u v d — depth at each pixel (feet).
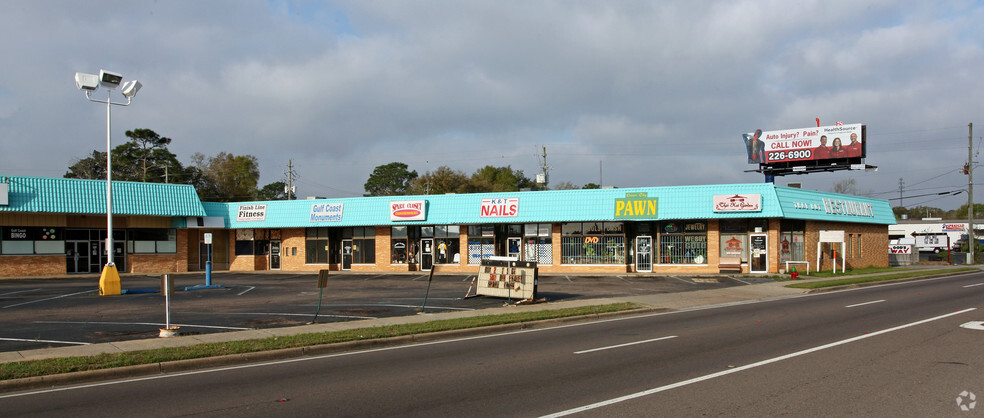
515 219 122.31
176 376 34.27
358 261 136.15
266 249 143.02
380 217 131.34
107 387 31.53
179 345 42.01
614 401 26.58
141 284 99.50
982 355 35.29
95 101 82.17
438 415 25.05
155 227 130.93
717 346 40.52
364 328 49.42
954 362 33.37
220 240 142.51
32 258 117.19
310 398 28.32
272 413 25.79
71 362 35.19
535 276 70.59
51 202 113.60
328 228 137.69
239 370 35.78
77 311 62.90
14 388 31.19
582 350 40.32
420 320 54.54
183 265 134.21
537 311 60.54
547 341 44.98
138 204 124.06
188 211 131.13
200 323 54.29
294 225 136.26
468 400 27.40
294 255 140.15
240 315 59.88
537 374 32.78
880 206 139.85
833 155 158.10
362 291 86.22
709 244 113.80
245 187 261.85
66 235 121.60
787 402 25.84
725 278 104.17
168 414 25.90
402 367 35.70
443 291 85.76
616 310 61.57
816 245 118.11
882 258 141.49
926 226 233.96
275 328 50.83
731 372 31.99
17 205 110.22
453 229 129.80
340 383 31.50
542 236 123.95
